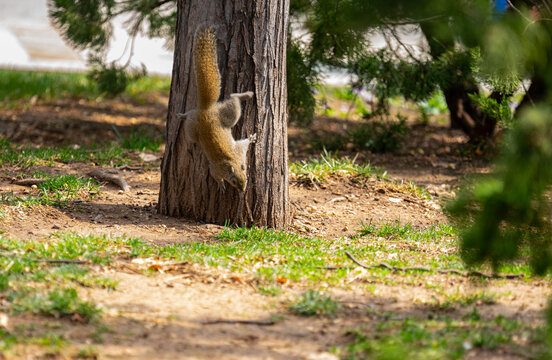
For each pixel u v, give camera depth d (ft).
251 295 27.43
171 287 27.66
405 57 57.72
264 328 23.63
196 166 39.29
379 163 61.46
